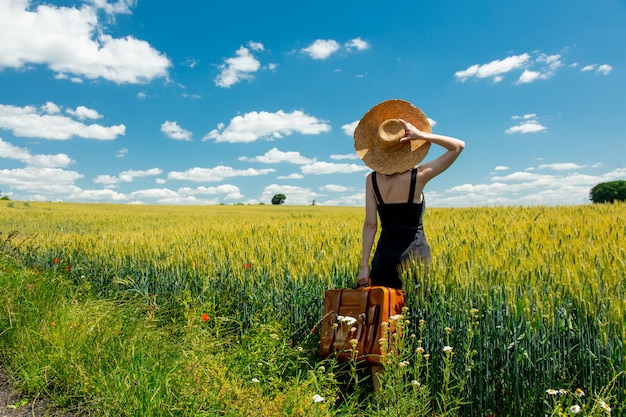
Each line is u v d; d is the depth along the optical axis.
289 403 3.25
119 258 8.01
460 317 3.79
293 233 7.66
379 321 3.64
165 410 3.32
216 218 18.88
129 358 4.05
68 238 10.14
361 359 3.67
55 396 3.81
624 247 4.15
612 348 3.08
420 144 3.87
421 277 3.89
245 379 3.89
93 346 4.28
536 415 3.37
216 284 6.38
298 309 5.19
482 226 6.47
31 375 4.02
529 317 3.42
